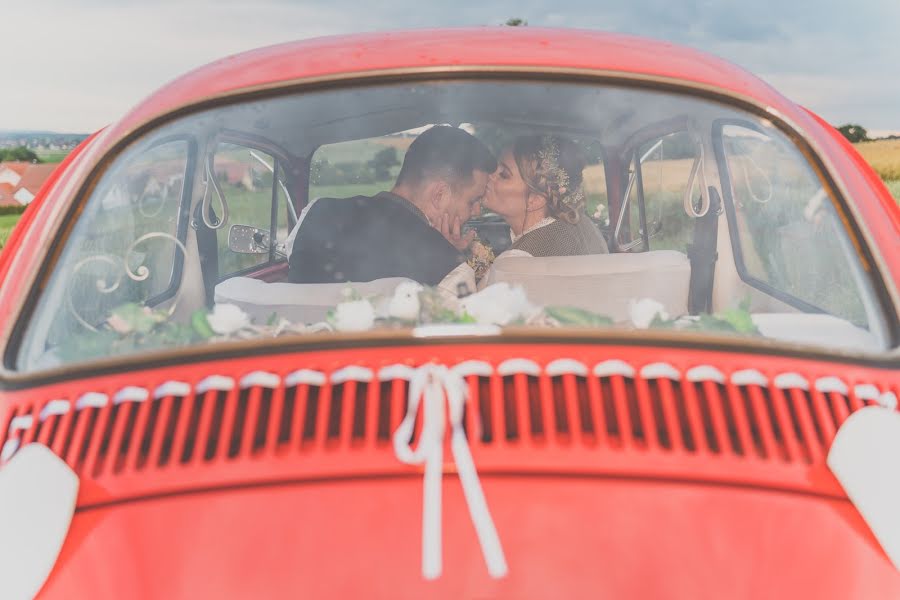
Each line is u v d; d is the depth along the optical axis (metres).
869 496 1.43
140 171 2.30
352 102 2.49
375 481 1.45
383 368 1.60
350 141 3.13
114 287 2.14
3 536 1.42
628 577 1.33
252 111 2.39
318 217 2.81
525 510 1.40
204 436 1.55
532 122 2.88
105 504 1.48
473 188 2.94
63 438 1.58
